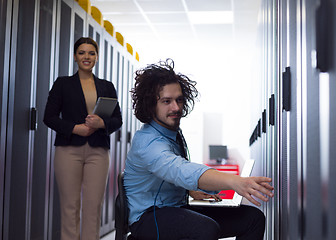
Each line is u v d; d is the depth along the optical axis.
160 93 1.57
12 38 2.66
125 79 5.36
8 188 2.63
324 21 0.98
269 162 2.55
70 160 2.62
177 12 6.31
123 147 5.27
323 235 1.02
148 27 7.07
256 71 4.76
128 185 1.67
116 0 5.82
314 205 1.13
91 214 2.69
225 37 7.55
